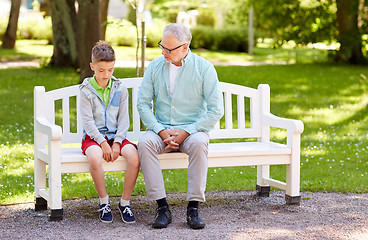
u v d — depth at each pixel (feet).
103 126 11.68
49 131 11.06
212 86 11.82
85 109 11.51
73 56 38.06
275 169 17.38
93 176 11.12
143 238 10.25
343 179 15.76
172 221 11.55
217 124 13.65
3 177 15.33
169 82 11.98
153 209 12.56
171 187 14.87
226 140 22.65
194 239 10.19
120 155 11.41
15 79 34.14
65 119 12.71
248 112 29.19
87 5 29.30
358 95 33.65
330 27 52.34
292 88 35.60
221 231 10.74
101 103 11.71
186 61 11.82
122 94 11.89
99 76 11.45
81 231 10.72
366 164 17.79
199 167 11.14
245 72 41.96
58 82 33.04
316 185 14.98
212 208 12.72
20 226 11.08
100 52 11.26
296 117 27.89
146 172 11.16
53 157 11.10
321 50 59.31
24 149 19.16
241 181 15.57
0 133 21.75
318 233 10.66
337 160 18.47
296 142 12.64
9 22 51.52
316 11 52.26
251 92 13.91
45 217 11.78
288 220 11.63
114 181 15.21
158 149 11.40
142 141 11.26
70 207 12.68
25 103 28.14
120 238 10.25
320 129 24.70
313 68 45.83
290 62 53.06
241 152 12.12
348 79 39.32
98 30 29.78
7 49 50.80
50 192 11.35
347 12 49.52
